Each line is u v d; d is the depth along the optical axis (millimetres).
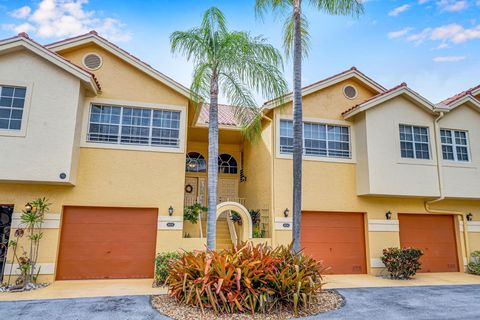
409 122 14320
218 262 7930
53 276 11164
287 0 12023
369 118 13945
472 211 15523
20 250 11031
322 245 13820
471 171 14680
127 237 12156
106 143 12250
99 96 12438
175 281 8570
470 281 12531
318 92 14812
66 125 11008
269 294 7809
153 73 12820
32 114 10812
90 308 8070
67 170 10781
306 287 8203
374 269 13812
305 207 13680
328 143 14570
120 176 12172
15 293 9688
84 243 11812
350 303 8930
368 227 14164
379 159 13695
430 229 15094
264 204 14555
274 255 8805
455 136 15023
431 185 14008
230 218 15000
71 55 12594
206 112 17000
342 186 14219
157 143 12773
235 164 19281
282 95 10703
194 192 18438
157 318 7301
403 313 8047
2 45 10625
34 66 11094
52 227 11383
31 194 11344
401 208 14695
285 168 13930
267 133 14742
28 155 10586
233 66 10336
